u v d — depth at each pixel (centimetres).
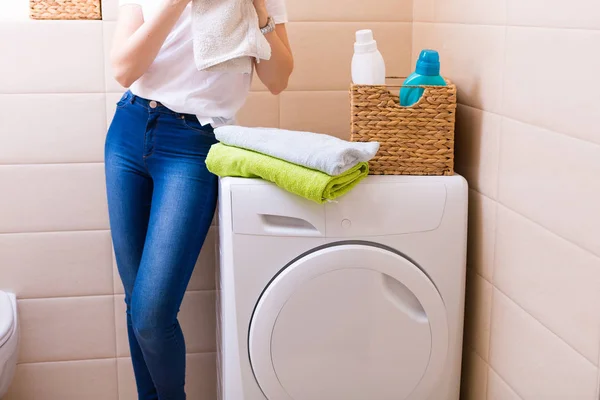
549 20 142
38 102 223
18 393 238
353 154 163
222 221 173
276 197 171
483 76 173
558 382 143
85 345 238
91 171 229
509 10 158
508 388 166
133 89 196
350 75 232
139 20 191
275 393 177
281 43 199
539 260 149
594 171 129
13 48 219
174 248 186
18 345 231
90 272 234
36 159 226
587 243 132
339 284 172
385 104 174
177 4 178
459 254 176
